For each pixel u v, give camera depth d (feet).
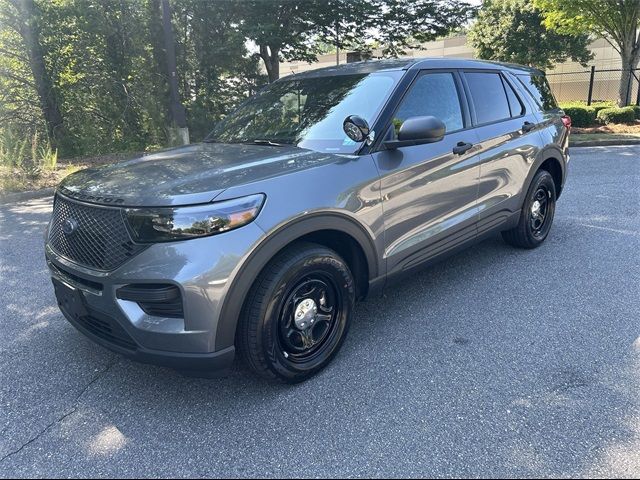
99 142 44.73
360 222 10.11
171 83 39.65
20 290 14.88
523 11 76.79
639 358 10.19
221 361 8.46
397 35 58.18
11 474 7.64
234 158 10.21
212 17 48.85
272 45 52.75
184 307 8.10
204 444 8.20
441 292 13.78
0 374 10.41
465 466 7.50
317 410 8.95
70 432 8.59
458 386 9.48
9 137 36.22
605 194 24.35
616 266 15.15
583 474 7.27
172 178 9.05
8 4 41.29
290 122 12.10
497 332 11.49
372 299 13.52
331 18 53.26
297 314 9.53
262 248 8.57
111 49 45.98
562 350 10.61
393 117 11.08
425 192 11.63
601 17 54.95
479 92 14.01
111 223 8.58
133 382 10.05
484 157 13.46
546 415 8.55
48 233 10.52
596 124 53.98
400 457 7.74
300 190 9.13
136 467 7.75
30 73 45.21
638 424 8.26
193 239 8.09
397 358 10.55
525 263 15.67
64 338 11.92
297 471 7.55
